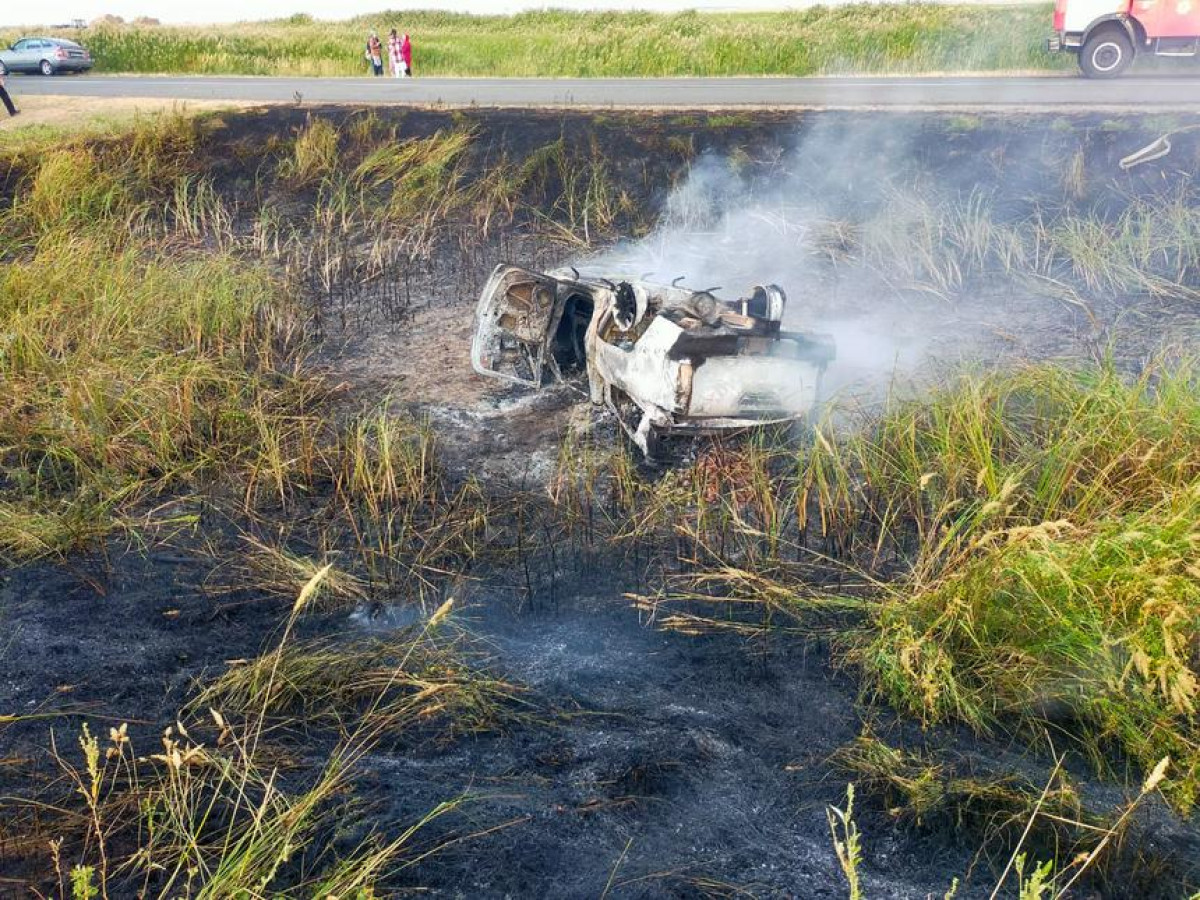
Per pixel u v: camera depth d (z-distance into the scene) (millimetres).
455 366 9641
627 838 3967
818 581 5836
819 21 29828
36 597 5801
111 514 6750
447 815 4039
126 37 33688
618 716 4730
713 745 4535
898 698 4793
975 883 3768
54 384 8320
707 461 6902
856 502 6535
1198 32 18484
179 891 3609
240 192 14602
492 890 3670
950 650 4898
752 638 5371
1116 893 3701
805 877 3785
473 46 30656
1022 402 7320
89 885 3621
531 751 4477
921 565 5465
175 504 6938
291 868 3744
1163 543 4750
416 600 5770
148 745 4473
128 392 8031
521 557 6215
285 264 12461
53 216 13367
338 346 10281
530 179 14211
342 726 4617
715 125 14828
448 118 15914
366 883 3605
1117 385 6859
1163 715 4363
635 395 7059
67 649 5262
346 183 14234
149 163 14859
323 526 6680
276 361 9719
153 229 13414
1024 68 22625
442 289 11773
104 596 5816
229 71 30234
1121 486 5922
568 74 25906
